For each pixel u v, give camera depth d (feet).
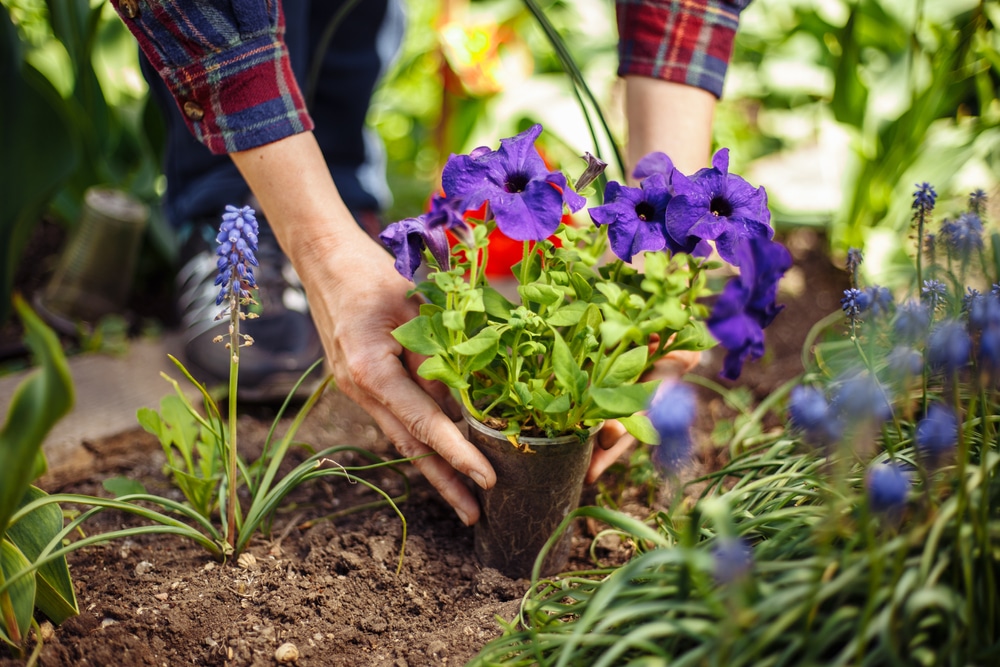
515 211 3.32
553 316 3.51
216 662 3.54
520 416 3.81
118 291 6.84
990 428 3.38
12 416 2.74
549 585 3.82
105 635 3.56
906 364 3.41
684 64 4.45
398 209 8.58
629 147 4.66
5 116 5.68
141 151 7.41
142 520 4.59
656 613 3.02
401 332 3.52
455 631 3.66
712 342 3.61
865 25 7.88
